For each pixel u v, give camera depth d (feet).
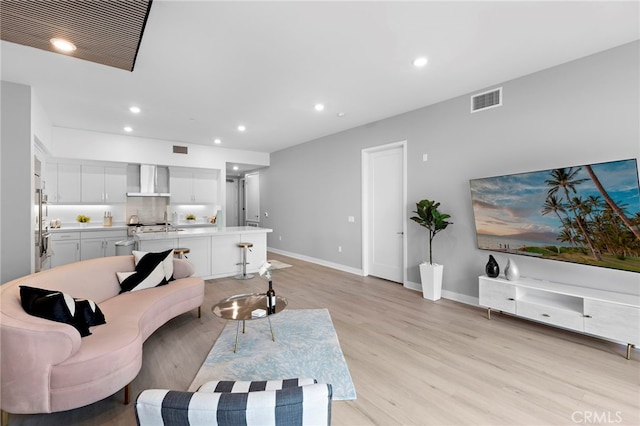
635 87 8.74
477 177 12.44
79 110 14.64
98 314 7.32
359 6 7.13
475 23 7.83
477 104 12.39
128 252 16.47
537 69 10.53
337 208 19.77
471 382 7.23
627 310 8.02
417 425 5.83
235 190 33.76
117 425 5.90
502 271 11.82
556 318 9.32
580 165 8.86
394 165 16.35
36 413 5.78
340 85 11.80
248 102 13.69
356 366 7.94
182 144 22.29
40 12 6.39
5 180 10.93
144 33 8.17
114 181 20.77
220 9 7.17
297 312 11.91
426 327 10.48
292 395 3.15
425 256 14.53
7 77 10.83
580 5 7.11
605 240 8.59
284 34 8.29
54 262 18.31
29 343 5.39
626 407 6.31
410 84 11.76
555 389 6.95
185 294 10.72
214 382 5.02
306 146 22.31
